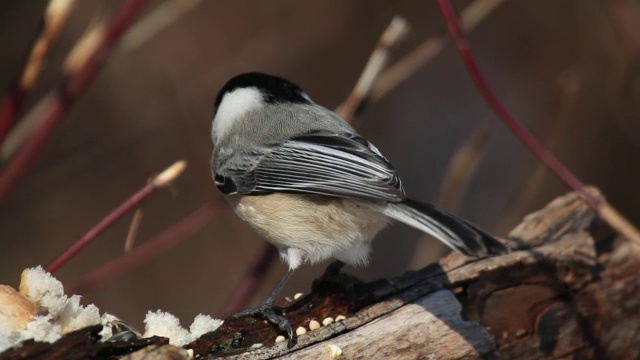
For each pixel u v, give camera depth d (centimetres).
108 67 1239
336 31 1278
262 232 725
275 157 722
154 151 1242
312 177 695
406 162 1270
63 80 698
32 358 516
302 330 616
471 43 1267
